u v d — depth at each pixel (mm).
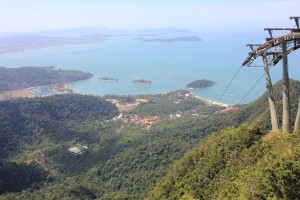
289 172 21781
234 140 44500
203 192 40219
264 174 23281
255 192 22516
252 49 37000
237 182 29156
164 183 56688
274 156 28656
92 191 108438
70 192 103000
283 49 32844
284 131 35094
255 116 118688
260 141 39719
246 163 36000
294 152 24375
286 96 34375
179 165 56625
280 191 21719
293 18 30672
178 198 46250
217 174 41875
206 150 52375
